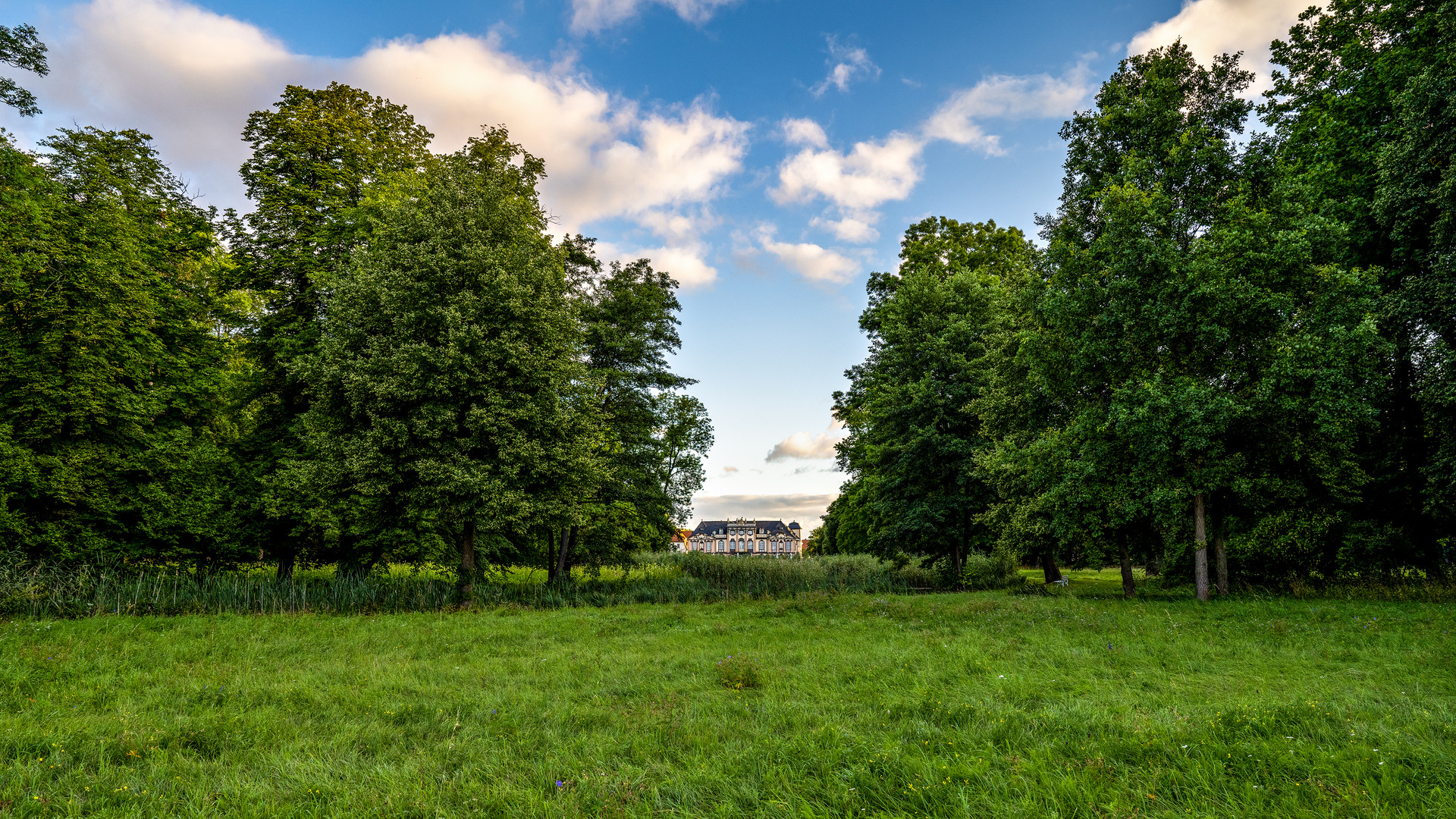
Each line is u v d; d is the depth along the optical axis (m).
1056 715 6.13
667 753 5.59
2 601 14.53
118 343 19.36
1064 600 19.14
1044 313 18.45
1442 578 17.84
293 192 21.95
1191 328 15.76
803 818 4.15
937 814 4.18
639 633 13.57
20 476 16.58
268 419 22.62
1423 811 3.85
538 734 6.19
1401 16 18.77
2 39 17.56
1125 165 17.75
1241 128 18.23
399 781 4.92
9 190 18.17
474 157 24.11
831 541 82.12
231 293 24.80
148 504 18.89
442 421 17.36
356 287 18.11
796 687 8.09
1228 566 22.03
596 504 24.33
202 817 4.34
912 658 9.75
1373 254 19.98
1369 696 6.77
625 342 25.45
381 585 19.88
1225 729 5.40
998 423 23.17
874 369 32.41
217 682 8.56
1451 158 16.00
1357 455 19.12
